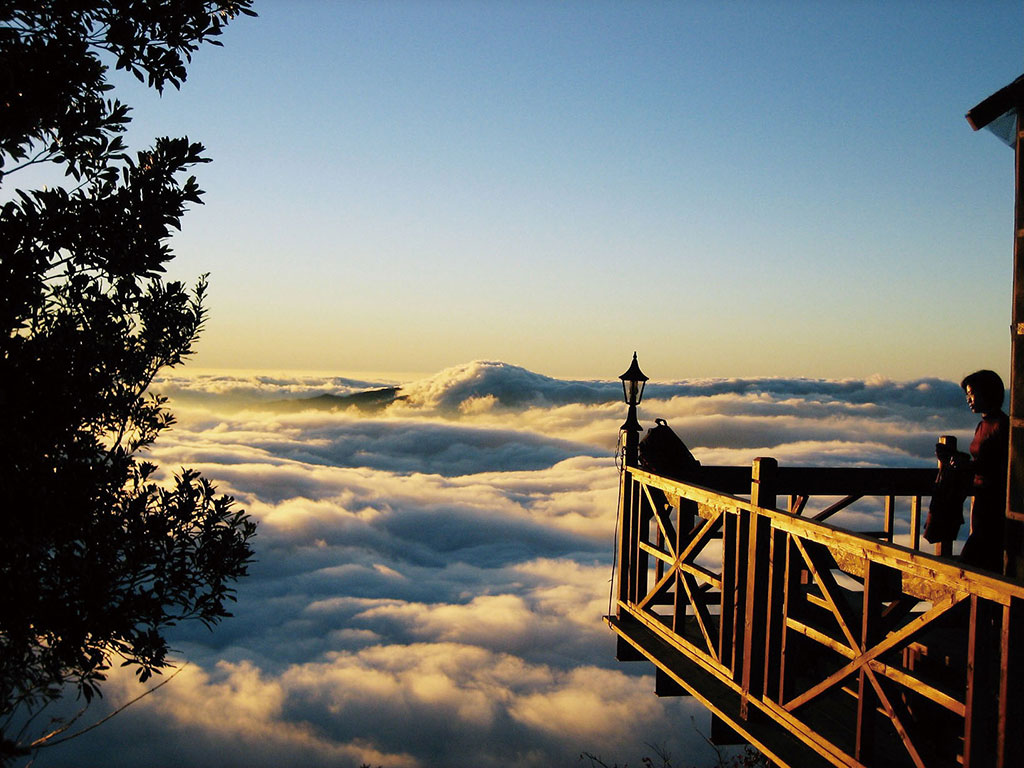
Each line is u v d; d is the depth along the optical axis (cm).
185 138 387
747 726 423
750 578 429
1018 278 366
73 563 340
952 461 423
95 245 363
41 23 362
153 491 393
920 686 288
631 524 655
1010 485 363
